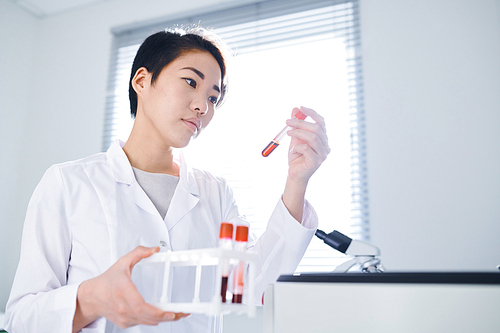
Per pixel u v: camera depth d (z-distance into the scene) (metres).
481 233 1.62
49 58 2.57
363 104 1.91
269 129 2.04
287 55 2.11
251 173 2.02
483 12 1.80
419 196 1.73
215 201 1.07
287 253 0.90
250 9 2.22
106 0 2.53
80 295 0.63
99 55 2.46
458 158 1.71
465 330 0.45
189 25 2.28
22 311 0.71
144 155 0.97
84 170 0.91
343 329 0.50
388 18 1.95
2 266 2.21
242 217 1.15
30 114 2.50
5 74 2.39
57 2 2.53
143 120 0.97
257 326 1.68
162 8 2.40
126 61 2.40
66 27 2.59
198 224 0.95
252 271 0.56
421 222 1.70
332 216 1.84
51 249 0.81
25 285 0.76
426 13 1.89
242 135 2.08
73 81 2.47
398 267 1.68
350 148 1.89
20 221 2.31
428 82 1.82
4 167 2.31
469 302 0.46
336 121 1.94
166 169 1.02
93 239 0.82
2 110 2.34
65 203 0.85
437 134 1.76
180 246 0.90
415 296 0.48
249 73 2.15
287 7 2.13
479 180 1.66
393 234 1.73
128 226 0.85
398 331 0.47
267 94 2.09
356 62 1.97
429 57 1.84
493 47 1.76
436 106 1.78
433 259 1.65
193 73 0.91
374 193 1.79
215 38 1.07
